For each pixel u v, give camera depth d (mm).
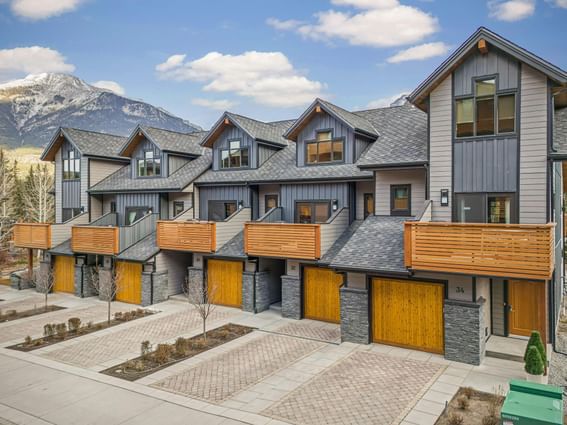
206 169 22391
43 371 11734
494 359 12141
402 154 14953
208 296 16328
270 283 18547
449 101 13367
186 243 19188
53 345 14055
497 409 8992
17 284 24578
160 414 9078
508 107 12523
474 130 13008
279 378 10961
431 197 13680
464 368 11477
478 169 12953
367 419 8773
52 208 41750
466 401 9375
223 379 10930
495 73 12641
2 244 36250
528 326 13414
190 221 20047
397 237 13953
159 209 22688
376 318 13664
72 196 26422
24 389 10523
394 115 19766
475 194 13008
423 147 14906
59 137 26453
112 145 27547
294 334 14789
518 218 12367
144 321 16766
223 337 14500
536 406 6691
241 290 18594
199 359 12414
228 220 19219
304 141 19172
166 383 10727
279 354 12789
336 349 13180
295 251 16047
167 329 15625
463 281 11992
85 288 22234
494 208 12766
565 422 8695
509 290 13641
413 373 11172
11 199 39250
